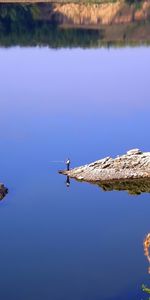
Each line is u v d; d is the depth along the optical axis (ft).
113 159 263.70
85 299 158.71
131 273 171.83
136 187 248.11
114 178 254.47
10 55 620.08
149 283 165.58
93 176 255.70
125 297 158.51
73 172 260.01
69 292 162.30
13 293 162.50
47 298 159.63
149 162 259.60
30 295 161.58
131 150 268.00
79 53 632.79
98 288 163.73
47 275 171.83
